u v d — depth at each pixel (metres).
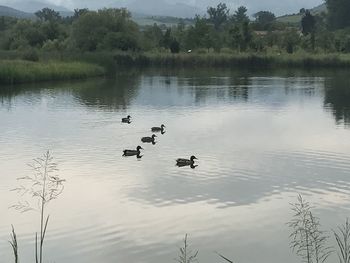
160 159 35.66
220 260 20.52
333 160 34.97
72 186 29.41
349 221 23.92
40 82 91.88
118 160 35.34
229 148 38.91
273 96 72.50
